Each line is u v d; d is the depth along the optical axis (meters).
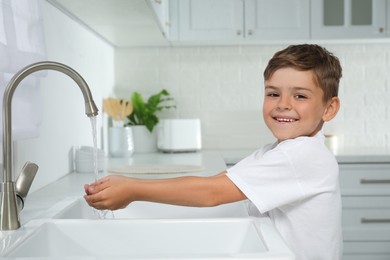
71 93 2.07
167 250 1.05
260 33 2.89
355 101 3.25
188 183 1.04
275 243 0.82
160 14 2.29
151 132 3.07
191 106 3.27
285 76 1.09
